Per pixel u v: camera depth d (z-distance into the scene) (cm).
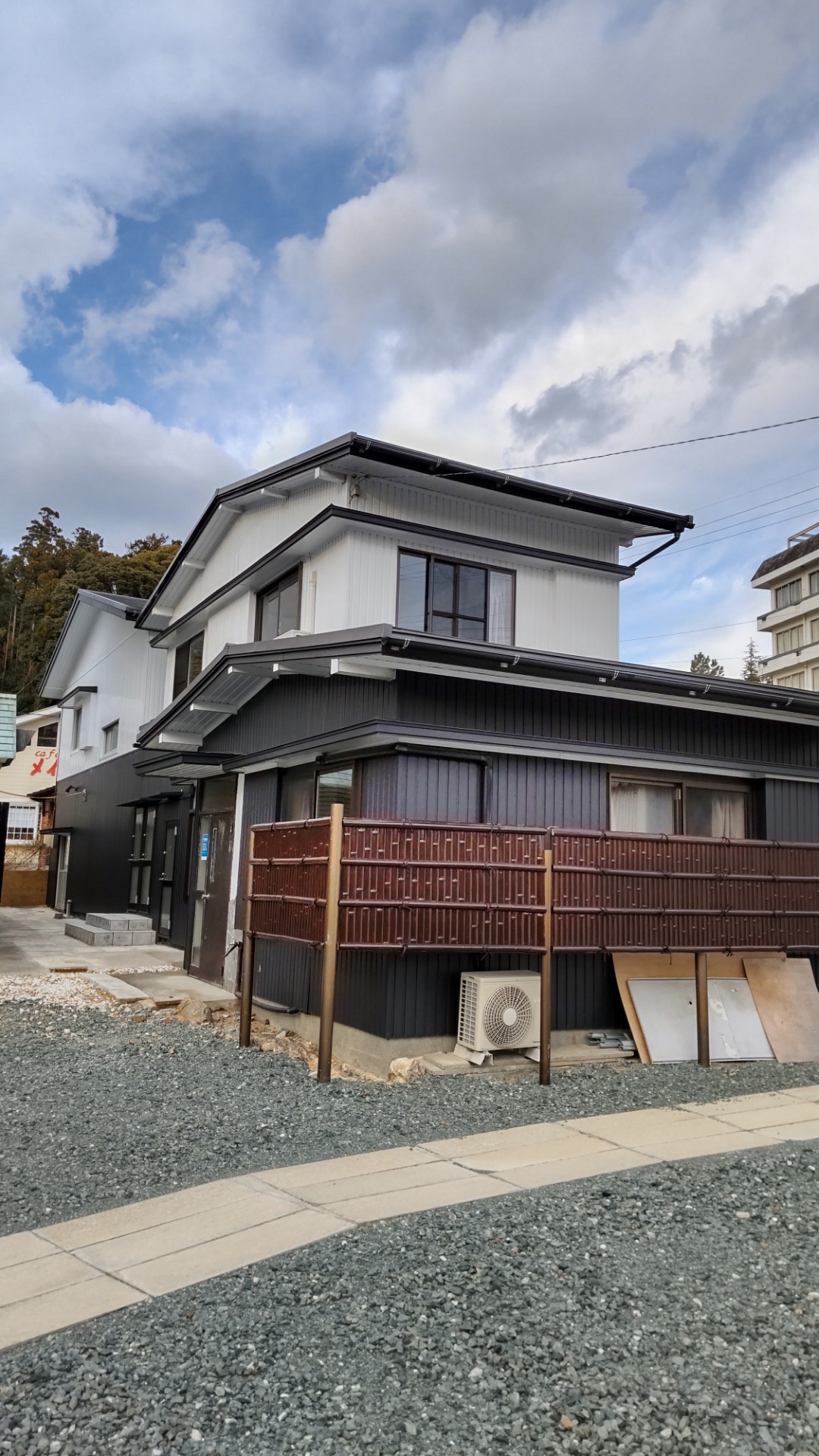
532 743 749
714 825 869
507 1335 282
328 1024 608
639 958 758
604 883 673
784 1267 338
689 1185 420
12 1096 566
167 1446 229
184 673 1461
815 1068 702
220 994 983
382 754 716
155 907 1491
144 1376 258
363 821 612
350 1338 279
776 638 4141
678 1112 558
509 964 720
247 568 1147
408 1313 294
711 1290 318
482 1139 493
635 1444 234
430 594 1012
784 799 895
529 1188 412
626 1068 678
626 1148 479
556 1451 230
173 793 1409
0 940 1485
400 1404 248
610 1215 381
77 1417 239
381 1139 491
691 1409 248
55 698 2434
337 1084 603
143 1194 407
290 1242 350
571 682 754
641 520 1130
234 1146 476
